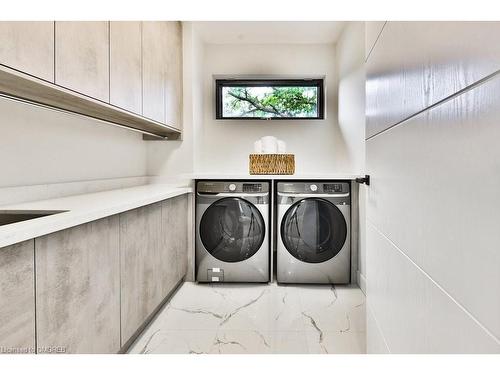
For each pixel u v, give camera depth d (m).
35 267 1.10
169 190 2.55
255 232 3.06
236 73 3.80
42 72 1.32
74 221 1.26
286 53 3.79
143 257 2.04
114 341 1.65
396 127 0.93
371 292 1.29
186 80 3.21
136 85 2.19
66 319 1.26
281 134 3.87
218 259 3.07
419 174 0.73
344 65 3.40
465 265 0.52
